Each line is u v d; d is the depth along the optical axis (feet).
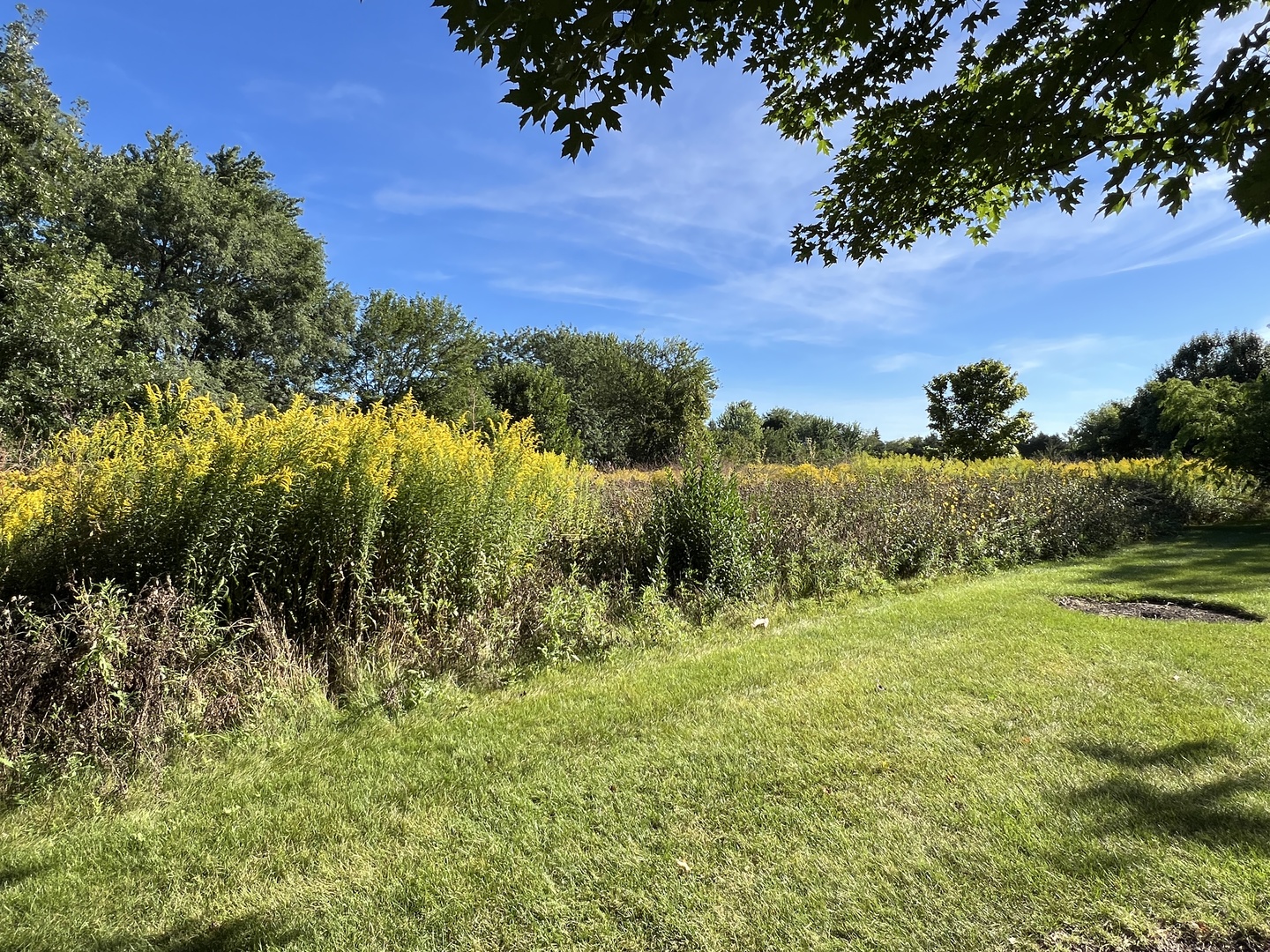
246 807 8.32
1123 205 8.73
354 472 13.46
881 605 18.28
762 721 10.44
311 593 13.00
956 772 8.49
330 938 6.05
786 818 7.66
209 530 11.32
